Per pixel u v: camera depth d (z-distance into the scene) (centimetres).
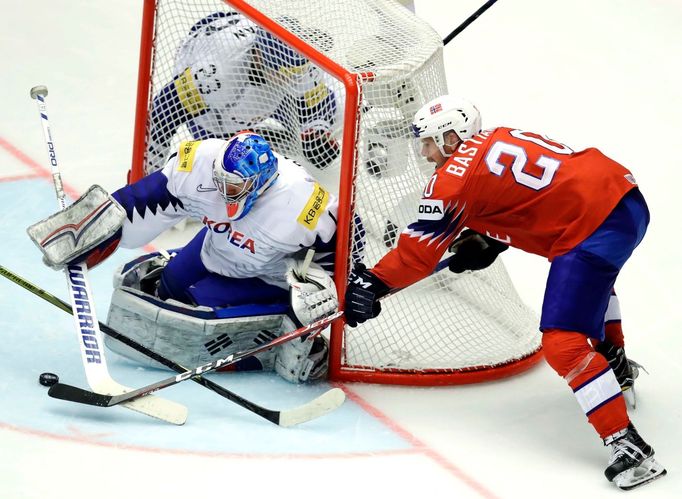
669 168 2536
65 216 1667
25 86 2781
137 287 1819
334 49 1809
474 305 1909
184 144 1688
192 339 1688
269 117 2064
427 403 1708
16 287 1919
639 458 1499
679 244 2242
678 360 1870
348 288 1620
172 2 2039
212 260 1762
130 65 2961
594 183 1514
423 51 1800
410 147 1794
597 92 2888
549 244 1552
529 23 3262
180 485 1423
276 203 1641
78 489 1394
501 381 1794
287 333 1691
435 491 1474
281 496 1423
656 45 3156
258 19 1752
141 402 1562
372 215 1800
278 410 1638
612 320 1675
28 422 1533
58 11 3222
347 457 1533
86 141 2544
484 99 2834
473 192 1541
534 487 1502
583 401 1509
